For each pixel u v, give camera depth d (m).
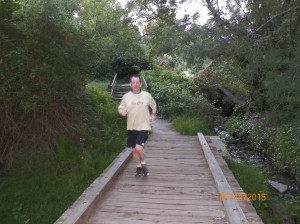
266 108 13.17
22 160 6.47
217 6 9.23
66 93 7.20
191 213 4.29
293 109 8.09
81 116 7.91
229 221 3.93
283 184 8.17
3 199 5.47
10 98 6.48
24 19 6.25
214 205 4.56
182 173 6.12
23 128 6.84
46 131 6.88
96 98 11.17
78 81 7.33
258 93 12.45
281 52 7.80
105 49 8.45
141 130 5.34
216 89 18.38
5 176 6.21
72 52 6.84
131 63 25.31
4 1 6.67
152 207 4.49
